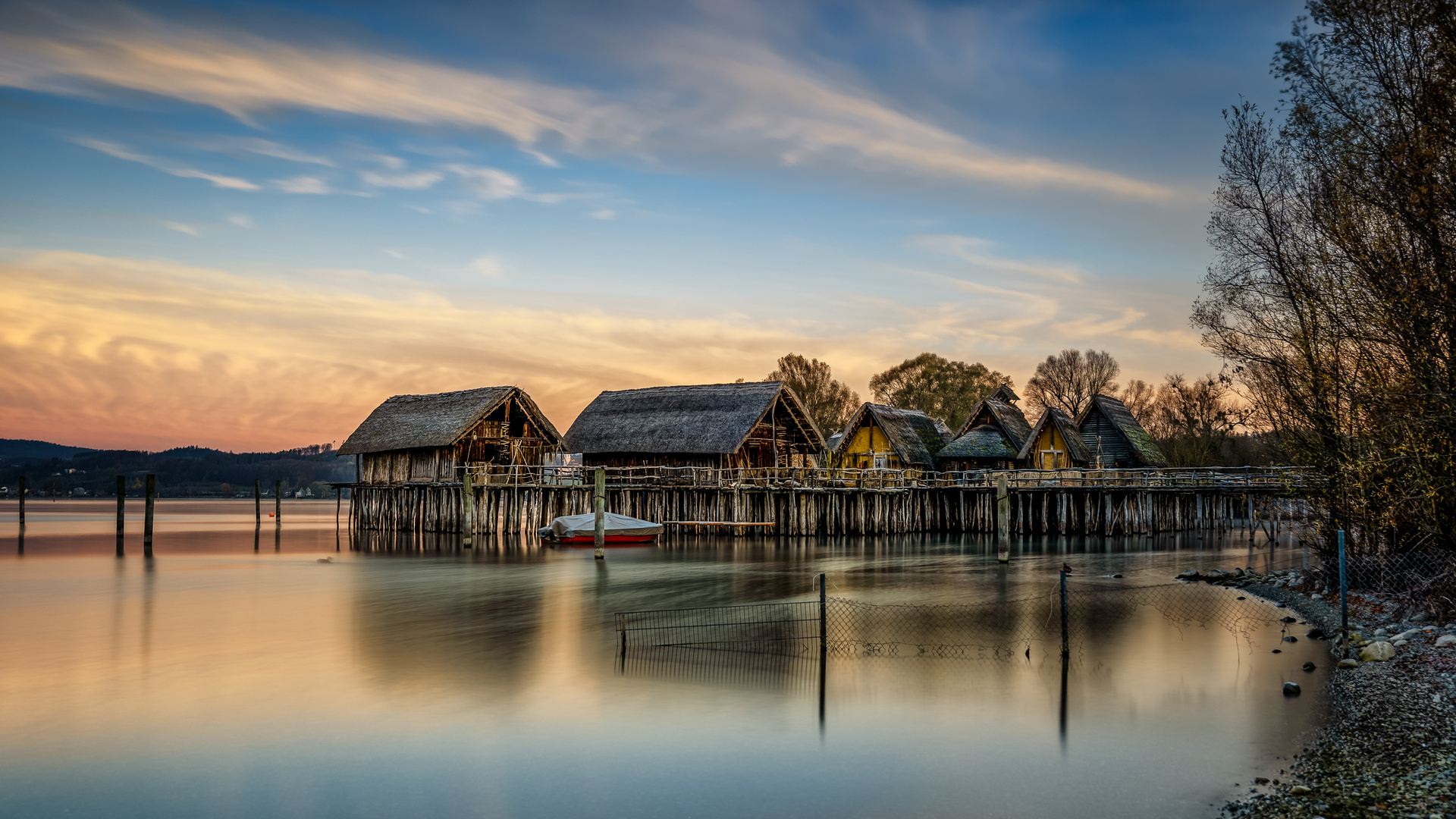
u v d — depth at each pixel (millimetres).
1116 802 10477
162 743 13492
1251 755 11820
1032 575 32562
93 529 69562
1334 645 17953
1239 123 23562
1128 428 59906
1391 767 10852
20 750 13250
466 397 58375
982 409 61719
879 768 11859
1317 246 21797
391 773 12125
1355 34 20078
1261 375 24781
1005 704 14617
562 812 10703
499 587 30328
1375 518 21953
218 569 37125
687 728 13680
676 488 50594
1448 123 18531
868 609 24422
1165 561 37500
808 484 53031
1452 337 18391
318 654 19484
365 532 61906
